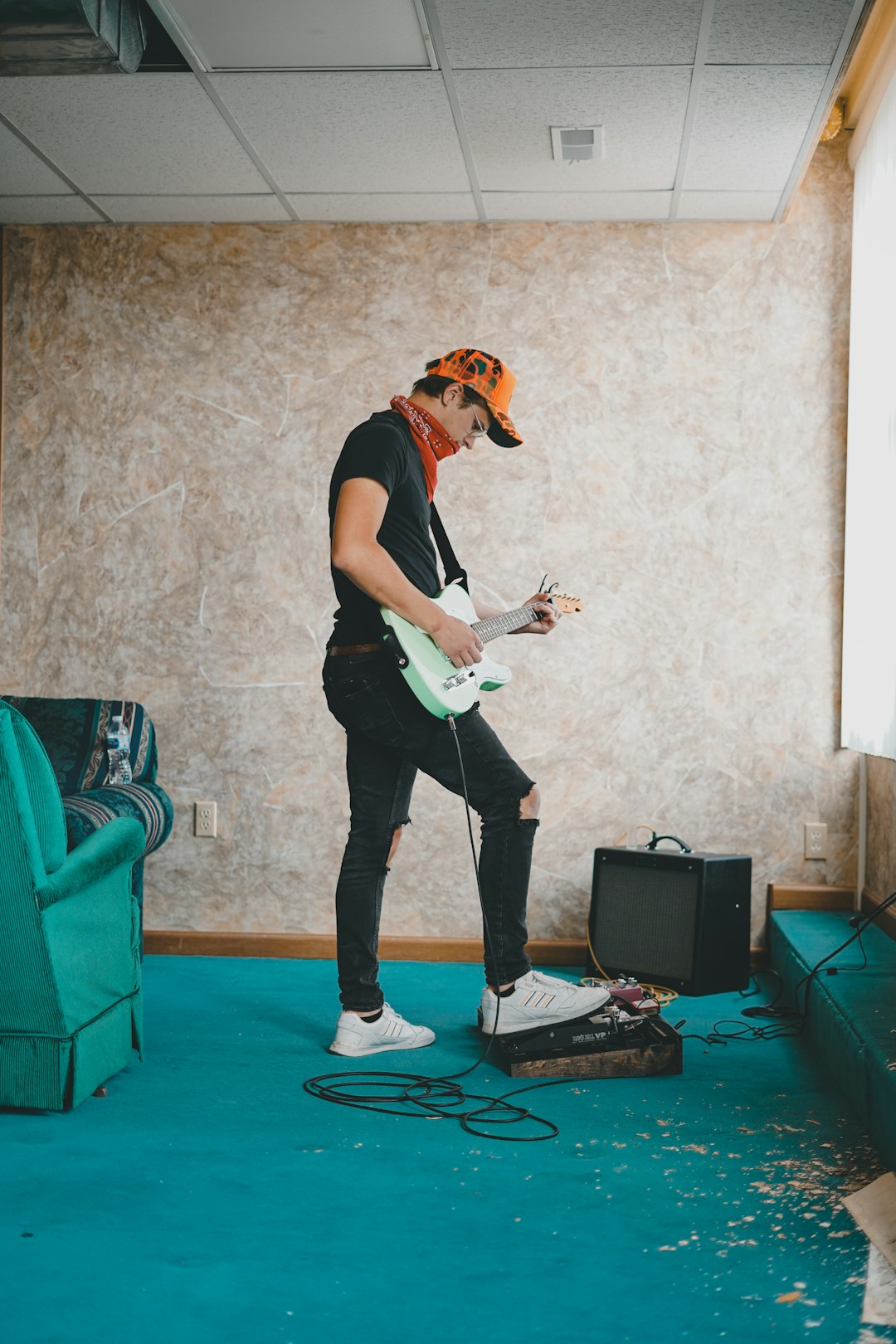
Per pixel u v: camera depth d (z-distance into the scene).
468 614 2.86
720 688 4.02
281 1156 2.19
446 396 2.83
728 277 4.03
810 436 4.00
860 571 3.70
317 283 4.14
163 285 4.19
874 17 3.40
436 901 4.06
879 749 3.39
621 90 3.17
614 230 4.07
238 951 4.11
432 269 4.11
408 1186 2.05
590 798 4.04
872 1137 2.29
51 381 4.23
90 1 2.74
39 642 4.24
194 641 4.18
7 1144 2.22
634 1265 1.76
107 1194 2.00
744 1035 3.09
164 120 3.39
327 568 4.13
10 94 3.22
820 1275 1.73
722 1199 2.01
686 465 4.04
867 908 3.82
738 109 3.27
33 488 4.24
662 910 3.55
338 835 4.12
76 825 3.09
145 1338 1.54
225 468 4.17
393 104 3.27
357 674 2.72
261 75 3.12
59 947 2.34
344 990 2.88
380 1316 1.61
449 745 2.76
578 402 4.06
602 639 4.05
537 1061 2.71
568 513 4.05
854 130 3.93
